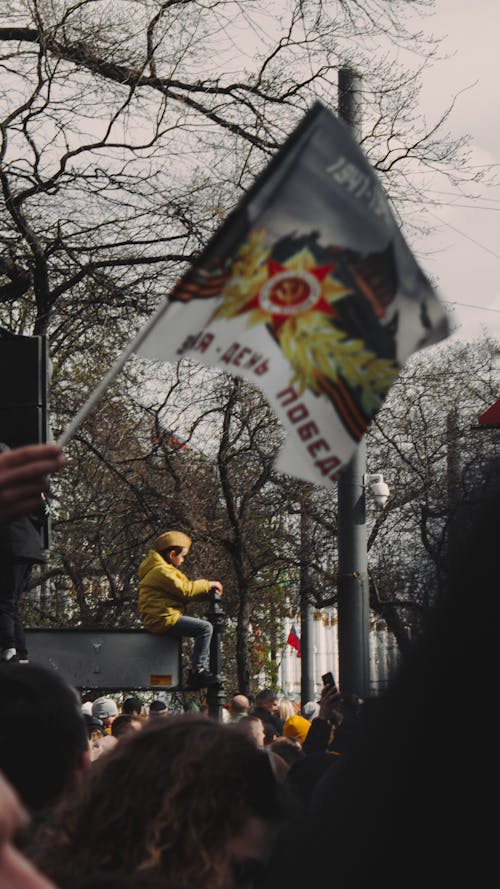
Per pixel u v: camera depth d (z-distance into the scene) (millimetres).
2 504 1798
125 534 24344
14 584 7645
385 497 18312
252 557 26656
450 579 1126
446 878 1112
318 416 3166
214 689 11688
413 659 1135
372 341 3137
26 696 2682
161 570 11734
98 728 9406
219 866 2408
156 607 11750
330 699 6836
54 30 15438
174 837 2406
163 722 2639
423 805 1117
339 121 3148
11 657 7609
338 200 3143
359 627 15070
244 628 23953
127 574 25828
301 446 3174
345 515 15797
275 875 1235
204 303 3172
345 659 14750
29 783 2629
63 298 17812
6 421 7586
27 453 1792
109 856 2412
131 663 11828
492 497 1129
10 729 2633
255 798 2469
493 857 1100
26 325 19016
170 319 3168
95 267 16828
